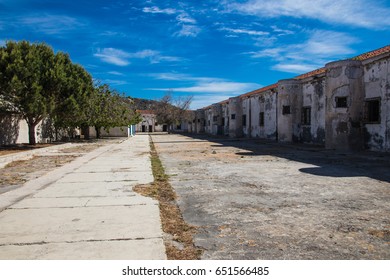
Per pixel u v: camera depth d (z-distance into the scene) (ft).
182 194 18.26
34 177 24.49
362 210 14.62
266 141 73.26
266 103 83.35
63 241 10.78
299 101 64.34
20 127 63.57
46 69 55.31
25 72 48.55
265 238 11.21
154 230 11.83
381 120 41.88
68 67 64.28
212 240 11.04
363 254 9.82
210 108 147.13
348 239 11.05
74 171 27.40
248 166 30.17
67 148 56.49
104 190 19.12
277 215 13.96
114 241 10.76
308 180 22.33
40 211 14.48
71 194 18.06
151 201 16.37
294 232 11.79
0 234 11.51
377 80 42.45
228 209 15.01
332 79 45.19
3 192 19.17
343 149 44.80
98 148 56.39
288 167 29.17
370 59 43.24
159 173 25.91
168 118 180.86
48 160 36.58
